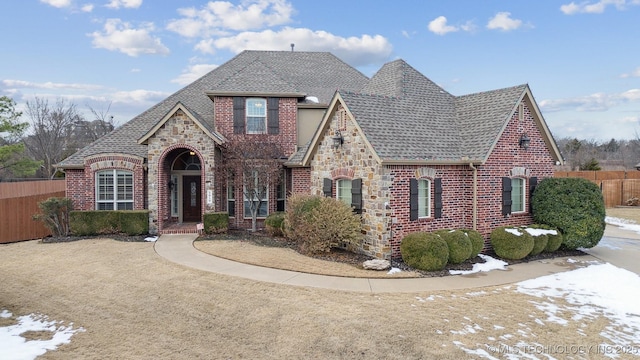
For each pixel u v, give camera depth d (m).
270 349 6.83
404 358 6.56
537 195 15.52
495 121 14.88
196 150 17.36
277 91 19.92
